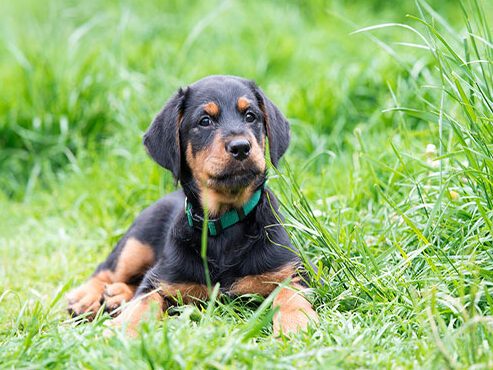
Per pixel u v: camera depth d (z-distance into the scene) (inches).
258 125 145.2
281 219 145.6
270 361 101.4
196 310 125.8
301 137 230.2
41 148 253.1
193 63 279.3
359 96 244.7
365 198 176.6
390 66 244.4
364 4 339.0
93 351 103.7
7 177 249.0
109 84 256.2
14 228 213.2
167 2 353.1
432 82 213.8
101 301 160.2
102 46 278.5
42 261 189.0
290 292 133.9
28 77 263.4
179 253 140.8
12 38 314.8
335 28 309.3
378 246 146.6
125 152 228.5
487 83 138.3
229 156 132.2
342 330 114.0
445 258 127.6
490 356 97.2
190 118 143.1
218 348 101.1
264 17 323.6
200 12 335.9
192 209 142.8
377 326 116.7
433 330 102.0
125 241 167.8
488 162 127.1
